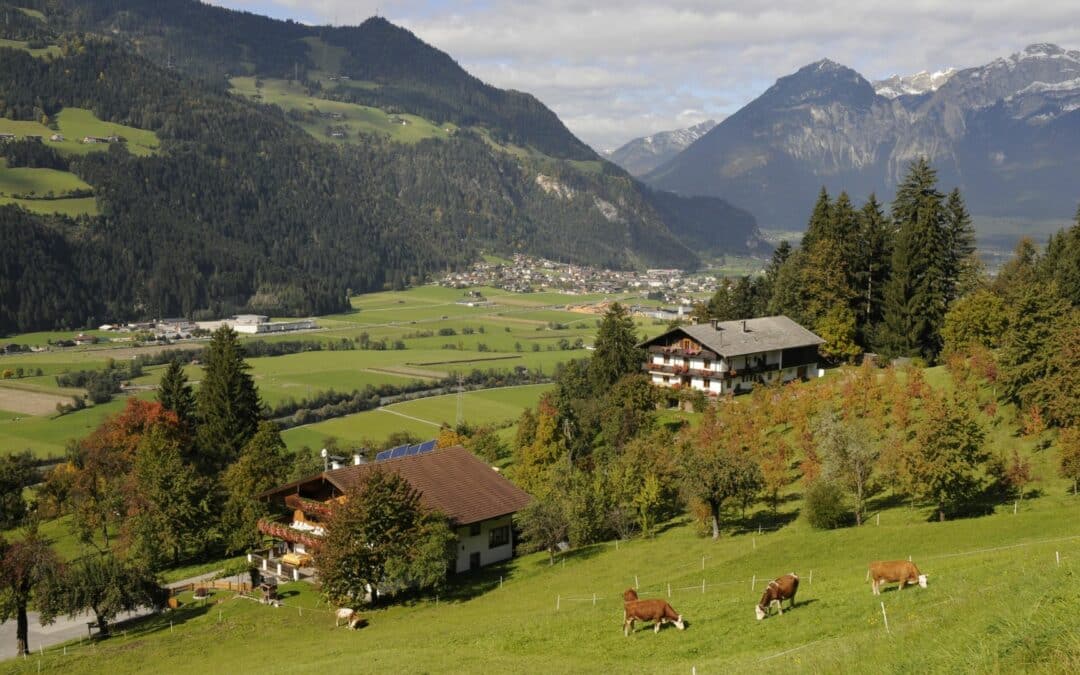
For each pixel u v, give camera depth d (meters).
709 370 118.69
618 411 107.44
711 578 53.84
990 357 89.50
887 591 36.44
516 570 69.94
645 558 64.50
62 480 113.81
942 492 60.78
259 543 84.69
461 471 78.69
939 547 51.56
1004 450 72.06
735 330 122.38
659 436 95.00
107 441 114.06
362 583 62.25
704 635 36.38
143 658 57.03
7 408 181.12
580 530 73.62
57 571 66.62
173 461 89.12
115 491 95.31
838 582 42.06
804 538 58.56
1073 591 22.27
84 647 63.09
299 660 49.72
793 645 31.44
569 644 40.00
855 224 132.38
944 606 28.52
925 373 100.25
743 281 153.75
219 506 88.00
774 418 94.44
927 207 120.38
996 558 40.88
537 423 110.88
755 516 72.38
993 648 20.59
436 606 62.00
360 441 160.75
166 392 127.88
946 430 61.16
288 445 159.62
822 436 69.19
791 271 139.50
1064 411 70.50
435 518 66.31
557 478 80.44
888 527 57.91
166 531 83.56
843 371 104.69
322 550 62.97
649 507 74.88
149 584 68.62
